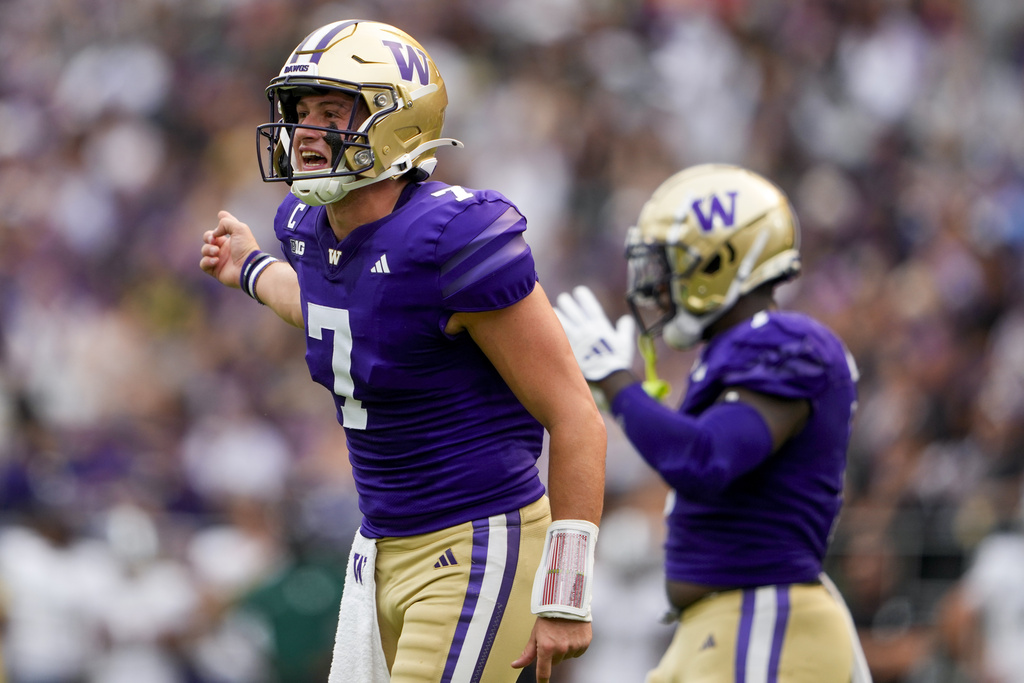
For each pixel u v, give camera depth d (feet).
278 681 66.54
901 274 102.83
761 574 36.42
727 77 120.78
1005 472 71.46
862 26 125.29
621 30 122.11
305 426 90.48
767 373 35.91
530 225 105.91
